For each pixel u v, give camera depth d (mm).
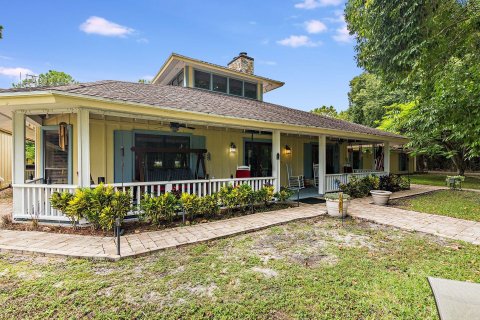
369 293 2961
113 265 3625
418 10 5254
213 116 6207
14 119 5648
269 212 6961
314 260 3891
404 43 5738
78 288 2990
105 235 4828
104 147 7109
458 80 6727
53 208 5195
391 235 5180
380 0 5582
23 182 5691
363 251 4250
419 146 16516
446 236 5039
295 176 11609
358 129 11344
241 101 10047
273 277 3320
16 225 5355
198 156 8523
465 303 1996
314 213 6848
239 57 12195
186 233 5012
